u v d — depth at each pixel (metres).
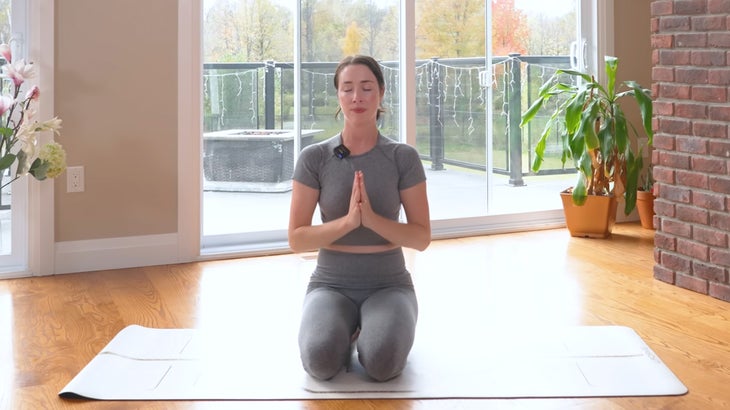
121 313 3.06
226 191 4.21
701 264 3.30
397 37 4.49
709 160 3.24
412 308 2.41
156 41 3.84
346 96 2.43
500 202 4.84
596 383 2.29
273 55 4.20
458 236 4.61
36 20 3.57
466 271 3.75
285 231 4.34
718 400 2.18
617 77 4.93
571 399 2.19
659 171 3.50
